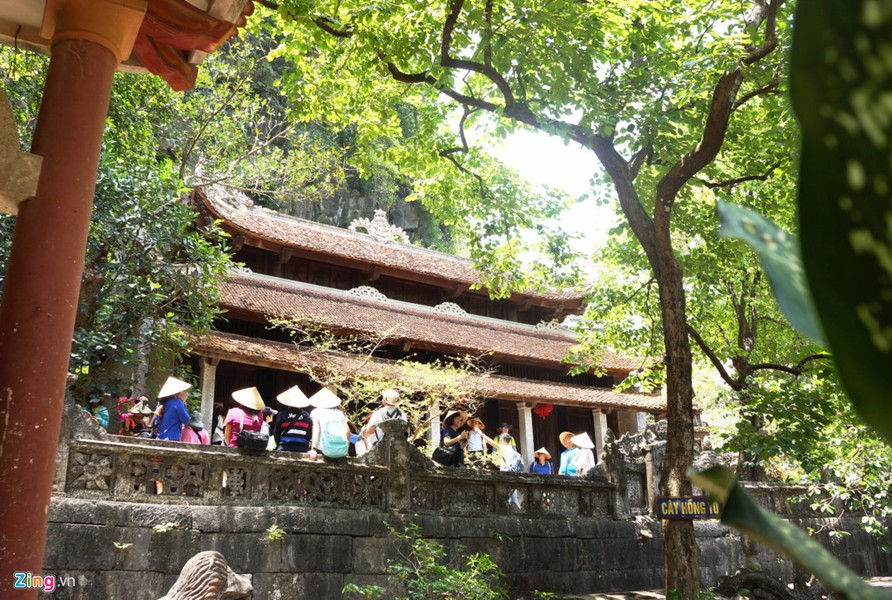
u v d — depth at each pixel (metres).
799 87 0.42
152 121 17.80
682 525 9.32
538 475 11.52
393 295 24.81
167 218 12.66
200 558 6.50
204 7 5.92
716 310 16.12
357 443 11.35
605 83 10.55
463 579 8.62
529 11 9.17
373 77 11.92
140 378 14.34
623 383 14.90
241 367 20.48
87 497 7.68
